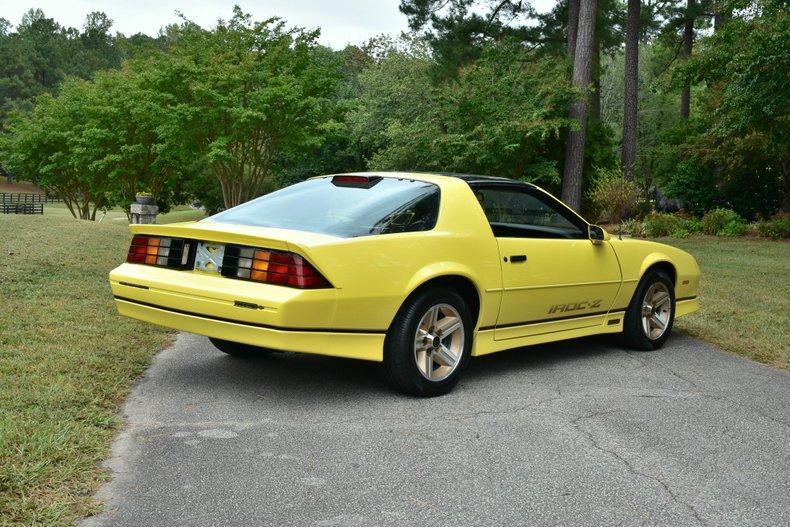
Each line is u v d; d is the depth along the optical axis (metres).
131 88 24.84
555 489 3.37
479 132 22.59
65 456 3.43
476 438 4.02
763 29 17.31
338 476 3.44
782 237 22.05
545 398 4.86
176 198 36.44
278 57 20.25
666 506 3.22
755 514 3.17
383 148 31.70
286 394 4.76
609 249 6.11
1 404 4.02
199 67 19.39
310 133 21.06
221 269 4.47
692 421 4.45
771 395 5.15
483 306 5.11
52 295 7.30
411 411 4.48
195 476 3.38
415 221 4.81
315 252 4.20
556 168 26.44
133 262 4.98
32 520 2.81
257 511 3.04
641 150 47.78
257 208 5.12
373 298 4.43
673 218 24.12
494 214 5.33
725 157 25.59
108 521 2.90
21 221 15.44
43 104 30.69
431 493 3.28
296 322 4.18
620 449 3.92
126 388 4.68
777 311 8.91
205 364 5.47
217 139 19.84
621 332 6.53
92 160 28.05
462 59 31.89
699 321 8.05
